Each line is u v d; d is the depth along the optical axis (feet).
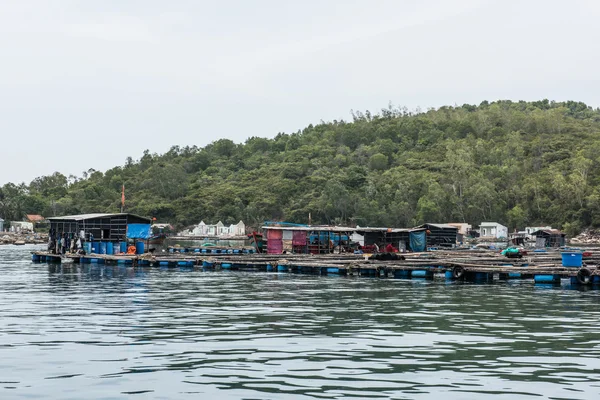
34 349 54.60
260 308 83.97
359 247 210.18
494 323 70.13
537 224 526.98
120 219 200.54
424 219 525.34
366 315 76.69
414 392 40.81
